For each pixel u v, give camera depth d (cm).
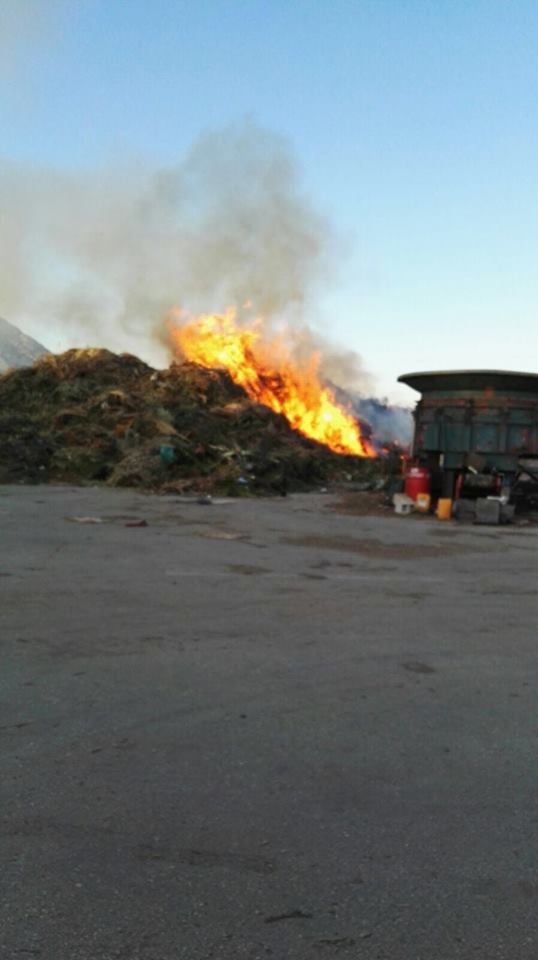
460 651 593
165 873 280
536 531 1455
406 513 1678
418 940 249
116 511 1482
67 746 387
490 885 281
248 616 673
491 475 1675
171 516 1441
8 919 251
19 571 827
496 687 509
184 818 319
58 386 2738
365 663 551
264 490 2120
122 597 724
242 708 451
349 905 266
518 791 357
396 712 455
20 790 338
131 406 2578
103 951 237
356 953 242
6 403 2631
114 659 532
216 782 353
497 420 1698
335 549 1112
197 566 909
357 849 301
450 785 360
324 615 690
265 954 240
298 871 285
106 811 322
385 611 718
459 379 1716
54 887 269
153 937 245
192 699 462
